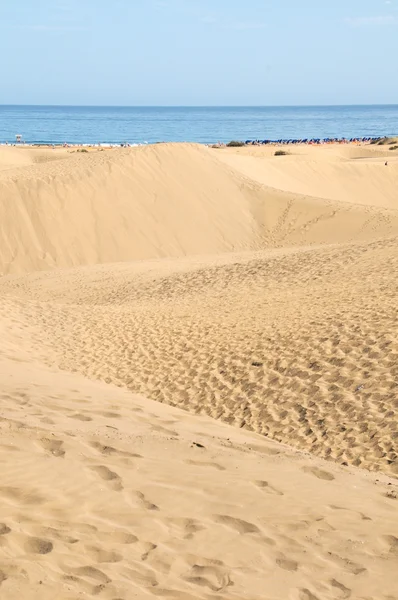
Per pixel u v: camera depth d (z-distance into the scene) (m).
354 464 8.16
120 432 6.60
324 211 36.16
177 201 35.91
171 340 13.71
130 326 15.46
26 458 5.48
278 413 9.80
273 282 19.03
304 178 52.47
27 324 15.86
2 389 7.80
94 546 4.28
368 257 19.70
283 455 6.93
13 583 3.67
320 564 4.54
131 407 7.98
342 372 10.42
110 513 4.79
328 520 5.21
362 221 34.84
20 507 4.63
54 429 6.27
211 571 4.24
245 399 10.41
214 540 4.65
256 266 22.23
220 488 5.54
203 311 16.17
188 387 11.20
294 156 56.59
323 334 11.97
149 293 21.22
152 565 4.19
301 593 4.14
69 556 4.11
